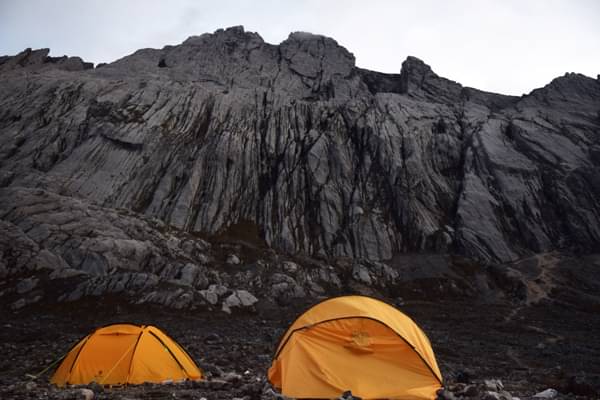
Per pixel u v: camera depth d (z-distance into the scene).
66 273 42.84
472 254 65.44
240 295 45.38
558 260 64.00
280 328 35.47
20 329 29.94
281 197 73.19
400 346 11.36
